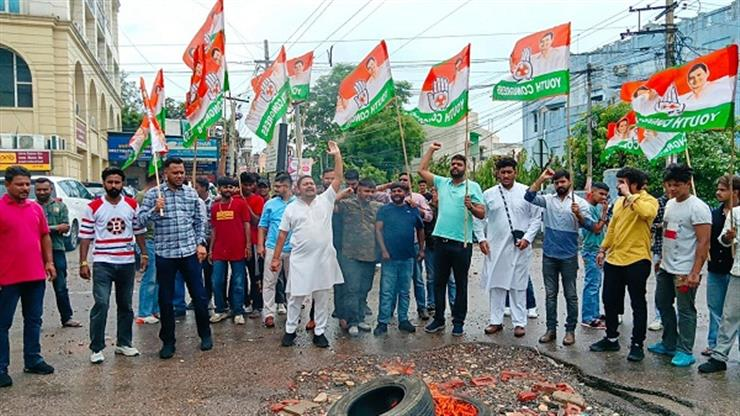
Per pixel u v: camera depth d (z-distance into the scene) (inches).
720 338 216.7
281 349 254.5
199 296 251.9
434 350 251.3
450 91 282.8
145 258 254.4
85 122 1215.6
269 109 315.6
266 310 297.7
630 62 1135.0
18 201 216.5
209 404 192.2
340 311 292.0
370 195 285.1
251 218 318.3
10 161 979.9
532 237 266.5
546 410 188.2
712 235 234.5
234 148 1187.9
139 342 267.6
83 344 264.1
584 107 1230.9
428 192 387.9
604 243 245.4
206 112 289.7
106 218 236.2
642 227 232.4
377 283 428.1
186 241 246.5
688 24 1042.1
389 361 236.5
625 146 394.3
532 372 225.5
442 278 276.4
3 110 1016.2
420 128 1593.3
